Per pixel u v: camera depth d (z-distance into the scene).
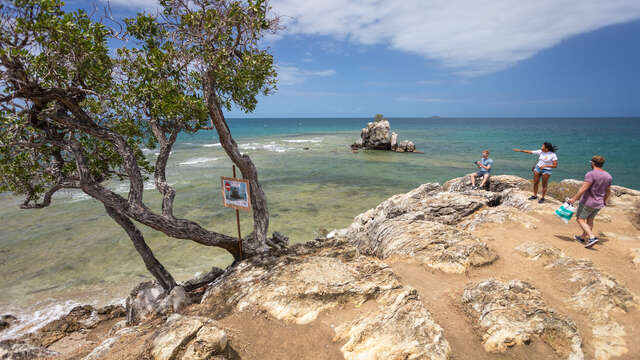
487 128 164.88
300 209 23.27
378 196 27.16
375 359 4.36
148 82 8.16
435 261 7.23
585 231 7.66
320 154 55.44
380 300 5.52
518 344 4.47
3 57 5.92
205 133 112.62
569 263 6.44
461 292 5.90
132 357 4.59
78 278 13.83
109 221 20.59
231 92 8.90
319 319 5.38
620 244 7.66
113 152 9.49
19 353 8.19
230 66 8.03
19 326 10.63
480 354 4.43
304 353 4.73
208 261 15.02
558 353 4.34
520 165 42.50
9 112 6.89
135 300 8.93
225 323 5.55
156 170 8.62
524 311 4.93
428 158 50.78
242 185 8.53
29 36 6.19
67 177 8.12
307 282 6.07
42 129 7.85
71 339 9.48
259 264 7.86
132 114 8.95
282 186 30.89
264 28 8.06
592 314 5.13
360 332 4.76
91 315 10.92
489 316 4.93
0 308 11.73
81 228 19.39
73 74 7.27
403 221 9.92
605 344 4.57
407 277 6.75
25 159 8.18
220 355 4.48
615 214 9.93
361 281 5.95
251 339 5.09
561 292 5.76
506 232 8.88
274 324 5.38
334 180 33.69
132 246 16.89
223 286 7.25
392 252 8.48
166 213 8.29
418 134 113.00
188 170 38.53
